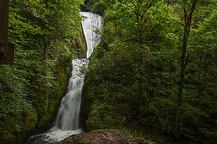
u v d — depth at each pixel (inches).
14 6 239.8
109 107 314.3
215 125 245.6
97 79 386.6
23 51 259.3
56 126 364.8
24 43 275.4
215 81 334.3
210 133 224.8
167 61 313.6
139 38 264.4
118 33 439.2
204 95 302.4
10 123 248.4
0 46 57.4
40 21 306.7
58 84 415.8
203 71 343.0
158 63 326.3
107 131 168.9
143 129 261.1
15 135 249.9
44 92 347.6
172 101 281.0
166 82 336.8
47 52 380.2
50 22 318.0
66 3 334.0
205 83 328.5
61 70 452.1
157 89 316.8
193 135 233.6
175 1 235.1
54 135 306.3
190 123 249.8
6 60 63.4
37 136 296.2
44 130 326.6
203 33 287.6
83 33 749.9
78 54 619.8
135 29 278.8
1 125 235.3
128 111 299.3
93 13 833.5
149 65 332.2
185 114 252.1
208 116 257.9
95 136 151.3
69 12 351.6
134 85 330.0
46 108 341.7
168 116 264.4
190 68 371.2
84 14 783.7
